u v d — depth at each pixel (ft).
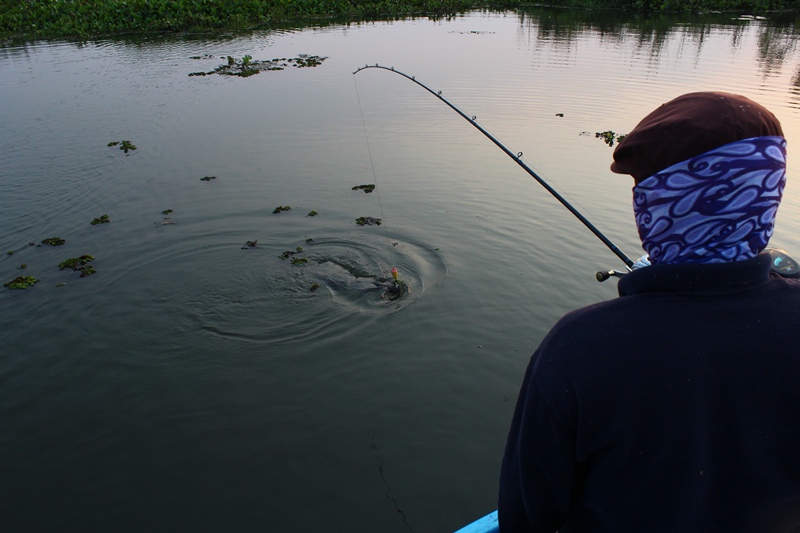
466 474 14.37
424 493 13.88
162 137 40.81
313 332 20.51
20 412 17.06
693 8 97.50
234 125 43.29
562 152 35.29
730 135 3.89
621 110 42.83
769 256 4.05
